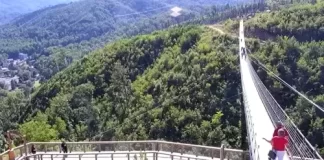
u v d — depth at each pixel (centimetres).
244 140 5441
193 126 6062
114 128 7962
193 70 7562
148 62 10612
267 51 7844
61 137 7981
